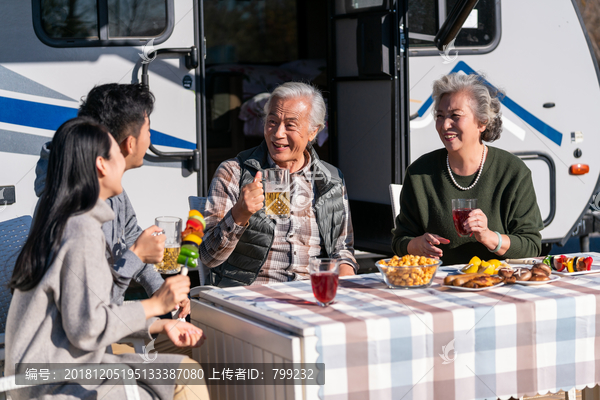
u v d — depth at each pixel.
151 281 2.50
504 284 2.13
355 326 1.70
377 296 2.03
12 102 3.64
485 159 2.78
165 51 3.82
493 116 2.74
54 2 3.69
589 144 4.63
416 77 4.36
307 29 7.76
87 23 3.75
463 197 2.78
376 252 4.64
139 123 2.16
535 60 4.48
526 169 2.76
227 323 1.98
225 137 6.09
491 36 4.40
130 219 2.63
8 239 2.61
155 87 3.85
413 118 4.39
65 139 1.78
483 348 1.83
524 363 1.88
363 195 4.72
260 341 1.80
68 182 1.76
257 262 2.68
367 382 1.72
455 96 2.71
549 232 4.61
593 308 1.94
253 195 2.40
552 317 1.89
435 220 2.78
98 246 1.74
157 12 3.85
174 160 3.93
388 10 4.29
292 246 2.71
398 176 4.31
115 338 1.71
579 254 2.62
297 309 1.88
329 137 5.00
